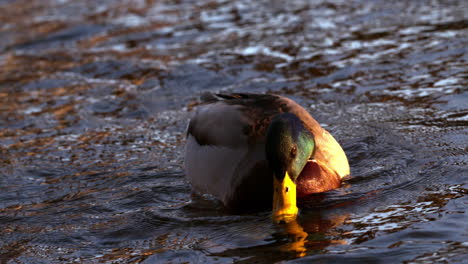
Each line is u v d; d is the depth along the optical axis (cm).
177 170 1070
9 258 787
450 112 1172
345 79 1423
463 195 826
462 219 751
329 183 905
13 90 1566
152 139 1221
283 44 1686
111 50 1802
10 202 977
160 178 1039
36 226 882
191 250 760
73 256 778
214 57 1650
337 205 856
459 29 1642
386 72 1430
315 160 908
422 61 1463
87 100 1463
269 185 887
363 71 1454
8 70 1714
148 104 1412
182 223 860
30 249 809
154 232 836
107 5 2292
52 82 1599
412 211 799
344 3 1997
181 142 1195
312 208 855
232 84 1466
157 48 1777
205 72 1559
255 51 1659
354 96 1323
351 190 905
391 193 873
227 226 837
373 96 1311
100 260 758
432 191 857
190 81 1517
